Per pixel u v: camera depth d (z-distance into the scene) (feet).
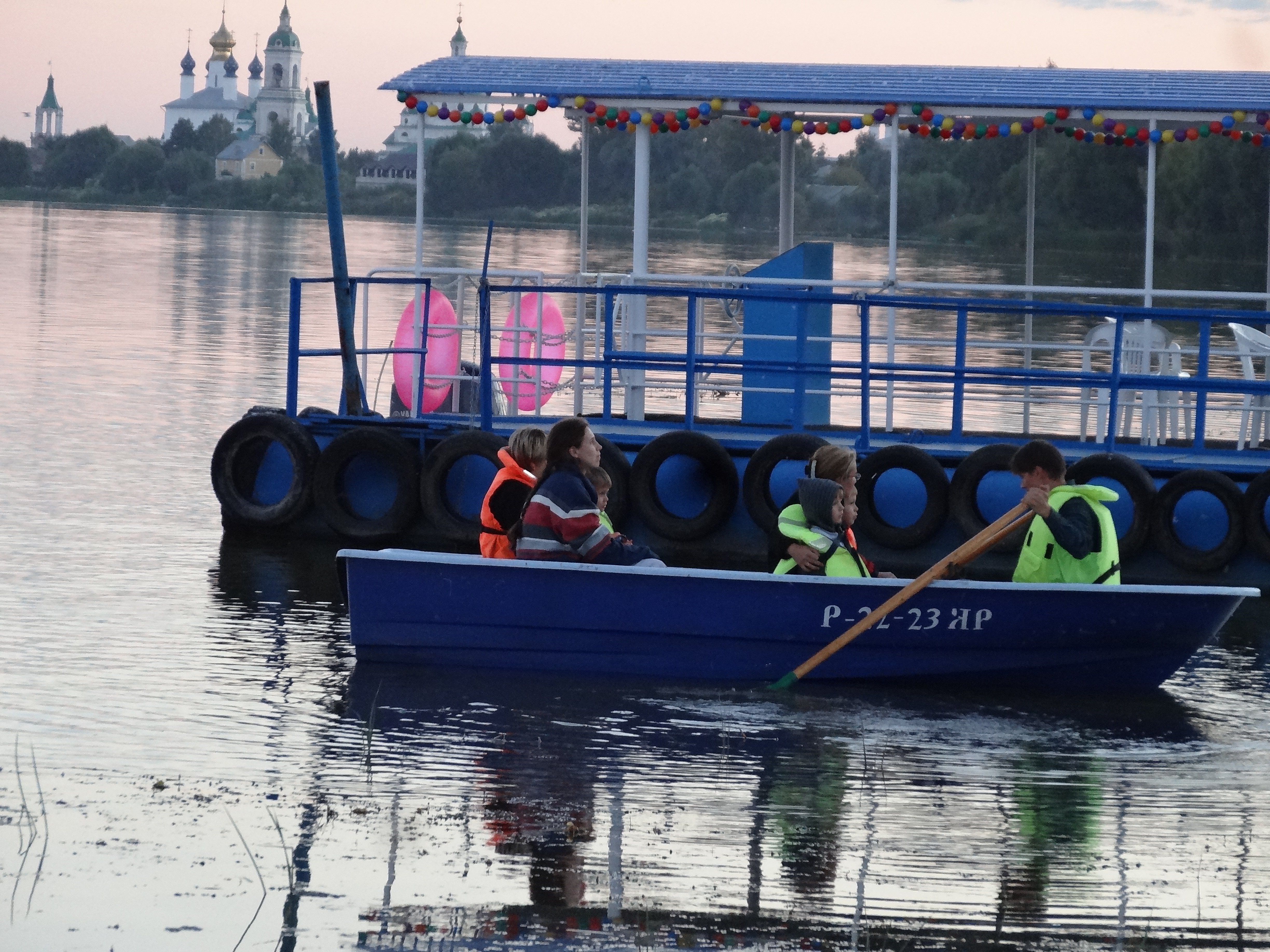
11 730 85.46
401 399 160.45
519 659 102.53
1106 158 211.20
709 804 78.13
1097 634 100.94
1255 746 90.58
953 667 102.37
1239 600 100.37
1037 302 132.05
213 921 63.26
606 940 62.80
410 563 101.09
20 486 159.74
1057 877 70.03
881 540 132.16
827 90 144.15
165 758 81.92
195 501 156.56
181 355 290.56
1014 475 130.41
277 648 105.09
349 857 69.82
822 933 63.93
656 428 144.05
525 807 76.79
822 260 151.23
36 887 65.62
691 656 102.22
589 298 245.24
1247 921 65.87
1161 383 130.72
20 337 314.14
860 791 80.69
